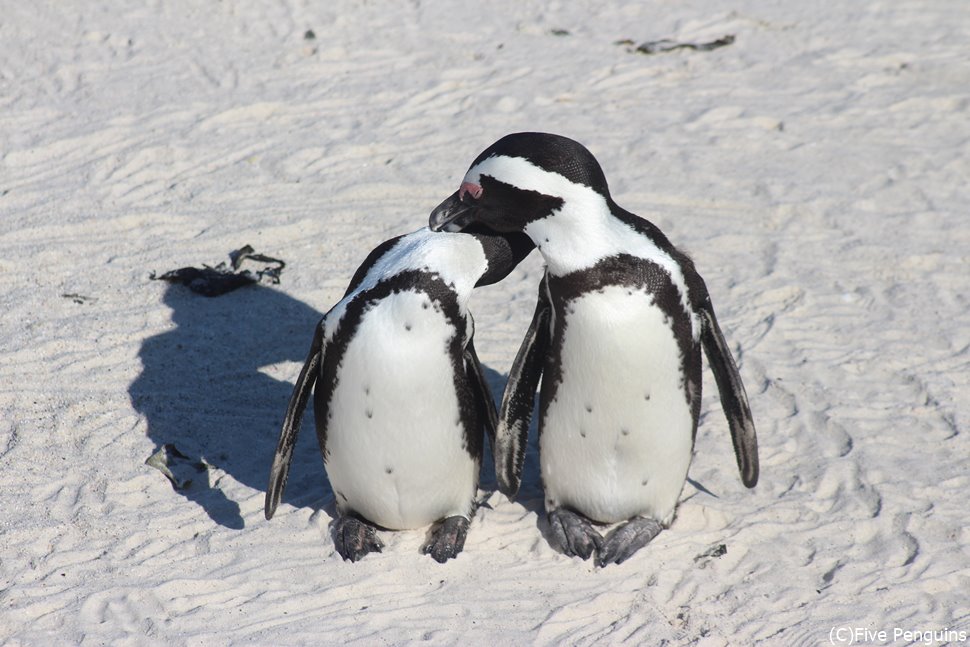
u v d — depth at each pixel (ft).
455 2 84.07
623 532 35.99
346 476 35.32
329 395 34.37
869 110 68.44
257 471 40.68
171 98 69.77
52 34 77.36
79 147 64.23
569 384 33.78
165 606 33.73
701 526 37.45
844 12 82.53
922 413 43.16
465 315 33.60
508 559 35.86
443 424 34.06
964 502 38.11
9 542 36.52
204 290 51.42
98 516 37.96
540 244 32.63
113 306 50.47
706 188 60.08
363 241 55.72
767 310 50.31
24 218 57.31
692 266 34.35
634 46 77.30
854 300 50.88
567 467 35.40
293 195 59.67
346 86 71.51
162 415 43.50
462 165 62.28
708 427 42.70
